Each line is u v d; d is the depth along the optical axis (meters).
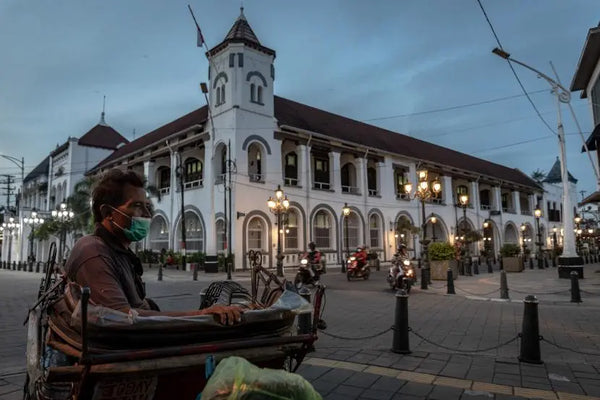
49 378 1.97
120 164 37.91
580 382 5.00
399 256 16.42
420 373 5.34
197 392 2.42
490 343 7.09
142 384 2.25
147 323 2.20
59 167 47.38
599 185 16.08
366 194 34.31
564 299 12.23
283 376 2.18
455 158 47.62
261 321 2.64
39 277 23.05
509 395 4.55
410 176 38.78
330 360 5.95
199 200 29.19
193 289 15.38
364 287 16.66
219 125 28.03
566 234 18.73
